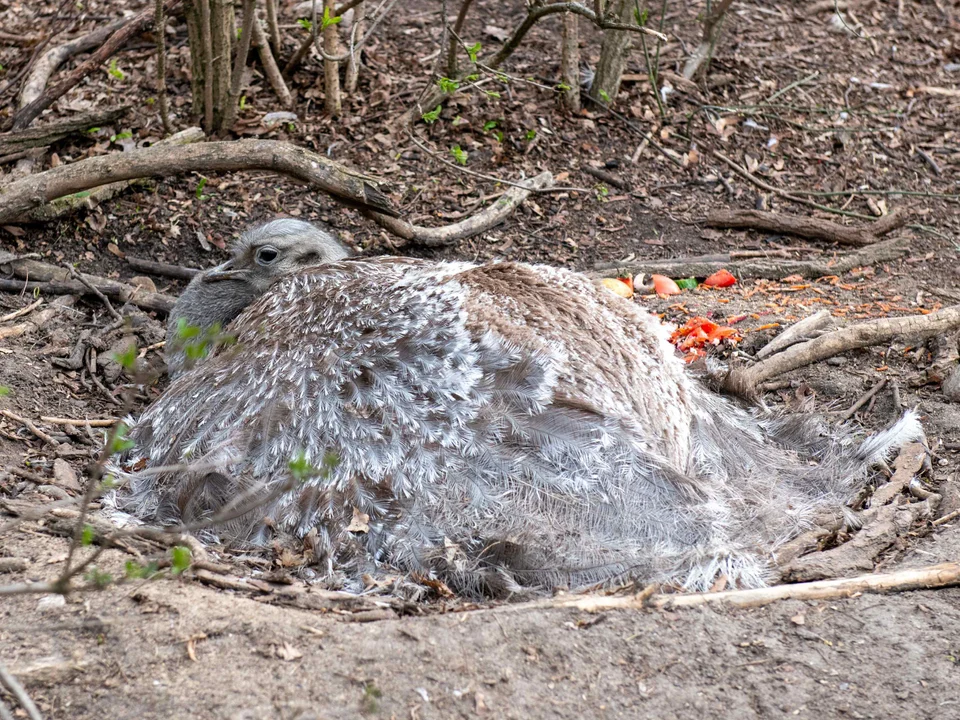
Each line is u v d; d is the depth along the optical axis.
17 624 5.21
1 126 10.98
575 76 12.30
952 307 9.11
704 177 11.99
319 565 6.11
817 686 5.20
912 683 5.23
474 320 6.58
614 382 6.56
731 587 6.01
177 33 12.56
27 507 6.27
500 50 11.97
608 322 6.97
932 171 12.48
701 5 14.96
